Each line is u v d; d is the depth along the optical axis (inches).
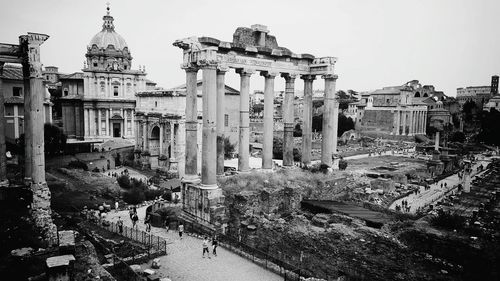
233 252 1155.3
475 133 6953.7
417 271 983.0
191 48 1366.9
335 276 1026.7
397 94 7116.1
